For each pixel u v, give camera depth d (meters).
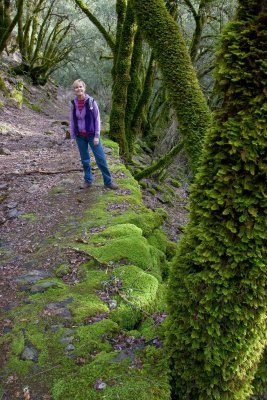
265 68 2.14
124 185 7.25
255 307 2.40
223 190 2.35
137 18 3.55
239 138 2.24
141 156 13.25
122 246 4.61
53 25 30.98
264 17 2.13
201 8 11.34
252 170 2.25
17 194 6.83
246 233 2.32
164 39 3.45
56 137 11.86
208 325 2.50
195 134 3.40
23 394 2.70
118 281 3.94
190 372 2.63
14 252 4.95
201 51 13.30
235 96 2.29
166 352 2.82
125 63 9.84
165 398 2.57
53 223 5.71
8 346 3.12
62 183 7.33
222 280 2.41
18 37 24.12
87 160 6.89
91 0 24.02
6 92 15.92
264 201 2.28
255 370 2.66
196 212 2.52
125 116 10.77
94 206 6.20
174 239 8.52
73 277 4.18
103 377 2.72
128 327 3.47
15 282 4.09
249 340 2.48
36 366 2.92
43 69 24.58
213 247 2.44
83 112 6.34
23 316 3.46
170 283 2.79
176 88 3.46
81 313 3.46
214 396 2.56
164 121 14.88
